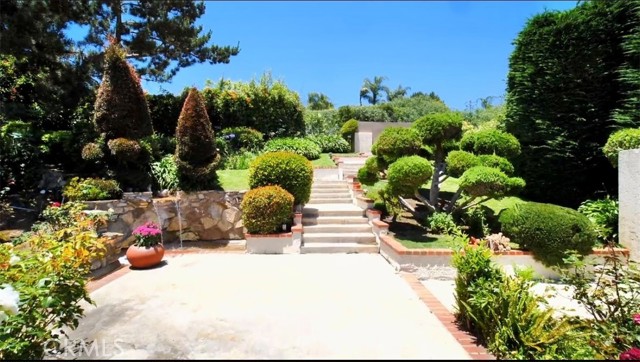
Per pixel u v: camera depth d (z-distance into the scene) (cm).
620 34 852
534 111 967
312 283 537
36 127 1077
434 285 566
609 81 880
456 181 1116
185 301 460
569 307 485
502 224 672
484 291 364
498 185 652
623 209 628
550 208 622
